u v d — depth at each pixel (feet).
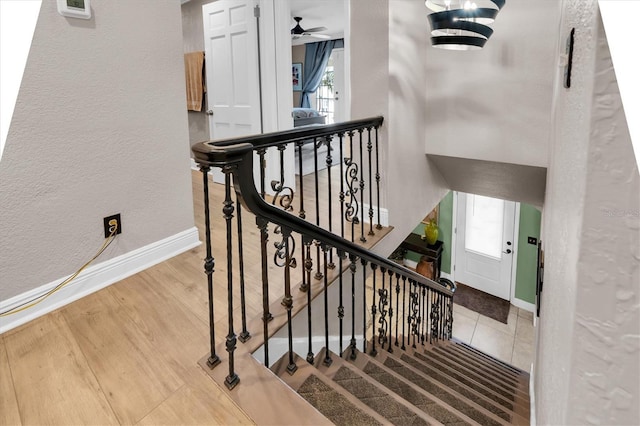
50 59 6.11
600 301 1.43
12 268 6.13
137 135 7.51
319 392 5.54
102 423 4.49
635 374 1.36
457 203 22.34
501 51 9.77
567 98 2.95
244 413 4.60
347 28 10.48
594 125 1.36
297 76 35.81
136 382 5.07
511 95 9.83
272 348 6.24
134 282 7.52
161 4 7.54
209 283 5.02
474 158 10.80
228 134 14.40
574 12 2.64
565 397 1.76
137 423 4.48
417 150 11.25
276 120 13.10
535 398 7.72
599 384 1.48
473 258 22.54
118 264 7.54
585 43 1.72
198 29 16.10
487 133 10.42
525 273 20.62
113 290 7.24
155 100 7.71
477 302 21.79
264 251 5.16
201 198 13.38
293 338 6.92
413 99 10.58
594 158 1.38
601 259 1.40
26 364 5.38
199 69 16.02
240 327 6.26
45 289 6.51
